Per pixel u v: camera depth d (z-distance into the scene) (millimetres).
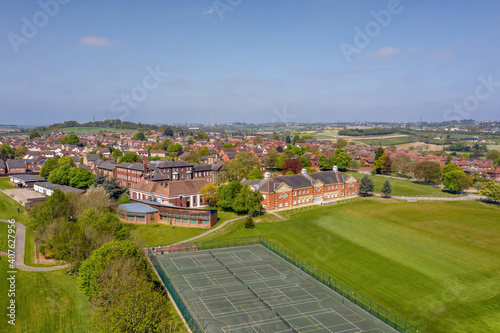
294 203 136000
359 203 141625
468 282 72375
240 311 58875
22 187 168125
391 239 98250
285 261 82750
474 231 105250
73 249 70438
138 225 108438
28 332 52438
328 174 153625
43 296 62906
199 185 143125
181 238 99250
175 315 56500
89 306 60062
